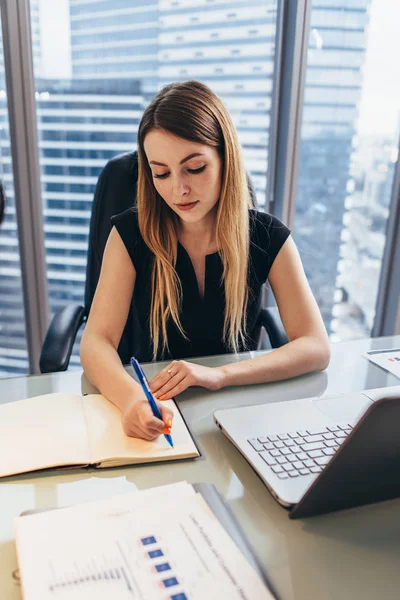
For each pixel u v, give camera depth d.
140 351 1.23
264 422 0.77
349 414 0.80
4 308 1.89
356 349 1.09
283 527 0.58
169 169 0.95
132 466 0.68
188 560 0.50
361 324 2.25
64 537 0.53
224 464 0.70
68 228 1.85
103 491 0.63
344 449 0.54
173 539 0.53
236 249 1.10
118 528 0.54
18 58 1.57
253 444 0.71
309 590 0.50
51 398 0.83
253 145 1.85
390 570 0.53
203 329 1.18
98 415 0.79
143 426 0.72
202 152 0.95
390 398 0.51
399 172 2.01
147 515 0.56
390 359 1.04
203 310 1.17
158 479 0.66
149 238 1.11
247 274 1.18
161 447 0.71
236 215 1.08
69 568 0.49
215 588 0.47
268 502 0.62
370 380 0.95
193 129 0.93
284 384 0.93
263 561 0.53
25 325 1.90
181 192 0.96
